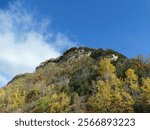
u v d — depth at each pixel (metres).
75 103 35.16
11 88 52.06
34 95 44.88
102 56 53.62
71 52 67.25
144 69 39.28
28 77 56.88
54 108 35.00
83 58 55.69
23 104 43.53
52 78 51.41
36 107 37.16
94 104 32.22
